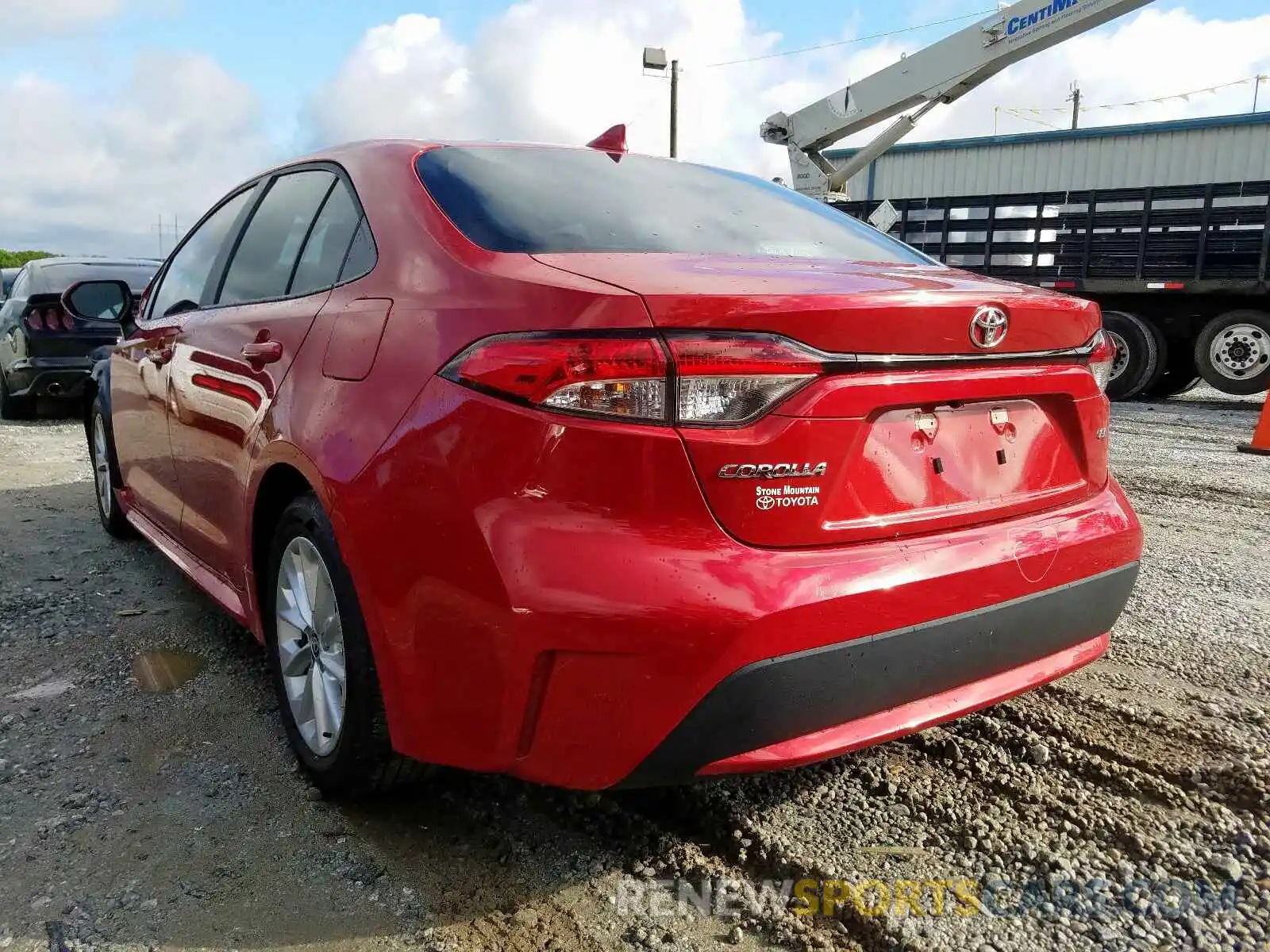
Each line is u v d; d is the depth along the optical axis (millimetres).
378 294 2186
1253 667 3100
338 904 1963
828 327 1788
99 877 2039
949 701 2037
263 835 2201
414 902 1974
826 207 3055
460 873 2072
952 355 1957
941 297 1929
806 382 1784
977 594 1972
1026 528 2125
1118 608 2352
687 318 1729
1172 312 11703
